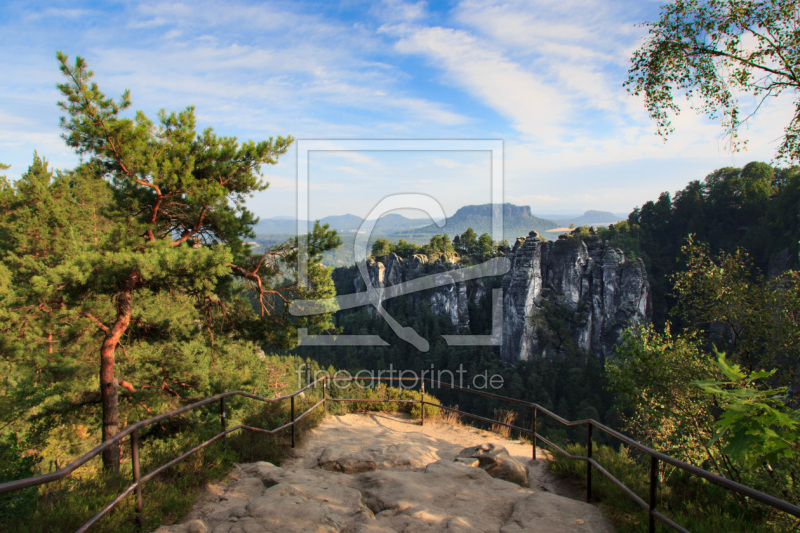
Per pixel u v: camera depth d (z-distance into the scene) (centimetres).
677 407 779
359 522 355
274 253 1165
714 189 9312
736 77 810
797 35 737
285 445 637
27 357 1158
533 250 8400
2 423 1122
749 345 827
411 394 1001
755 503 451
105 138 909
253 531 323
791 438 287
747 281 853
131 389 1079
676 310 926
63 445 1371
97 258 837
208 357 1399
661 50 838
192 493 414
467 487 452
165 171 909
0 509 369
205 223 1112
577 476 536
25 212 1711
